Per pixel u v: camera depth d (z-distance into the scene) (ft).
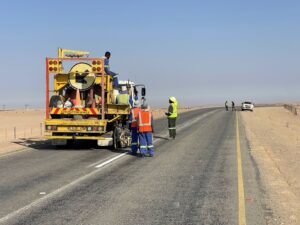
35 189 32.91
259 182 35.73
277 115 203.00
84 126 57.98
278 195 31.09
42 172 40.81
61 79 59.52
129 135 62.54
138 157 51.55
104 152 57.00
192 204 28.07
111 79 61.05
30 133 99.09
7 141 74.64
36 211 26.40
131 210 26.55
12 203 28.45
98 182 35.65
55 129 58.23
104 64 59.26
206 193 31.35
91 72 58.49
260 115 192.54
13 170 42.04
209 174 39.34
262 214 25.85
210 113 213.25
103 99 57.82
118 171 41.22
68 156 52.90
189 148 60.64
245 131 93.04
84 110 58.54
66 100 60.29
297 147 65.16
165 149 59.67
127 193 31.37
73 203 28.43
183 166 44.16
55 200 29.27
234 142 68.85
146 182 35.55
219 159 49.34
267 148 61.72
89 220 24.40
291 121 156.15
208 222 24.03
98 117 58.59
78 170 41.91
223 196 30.40
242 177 37.86
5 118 178.09
